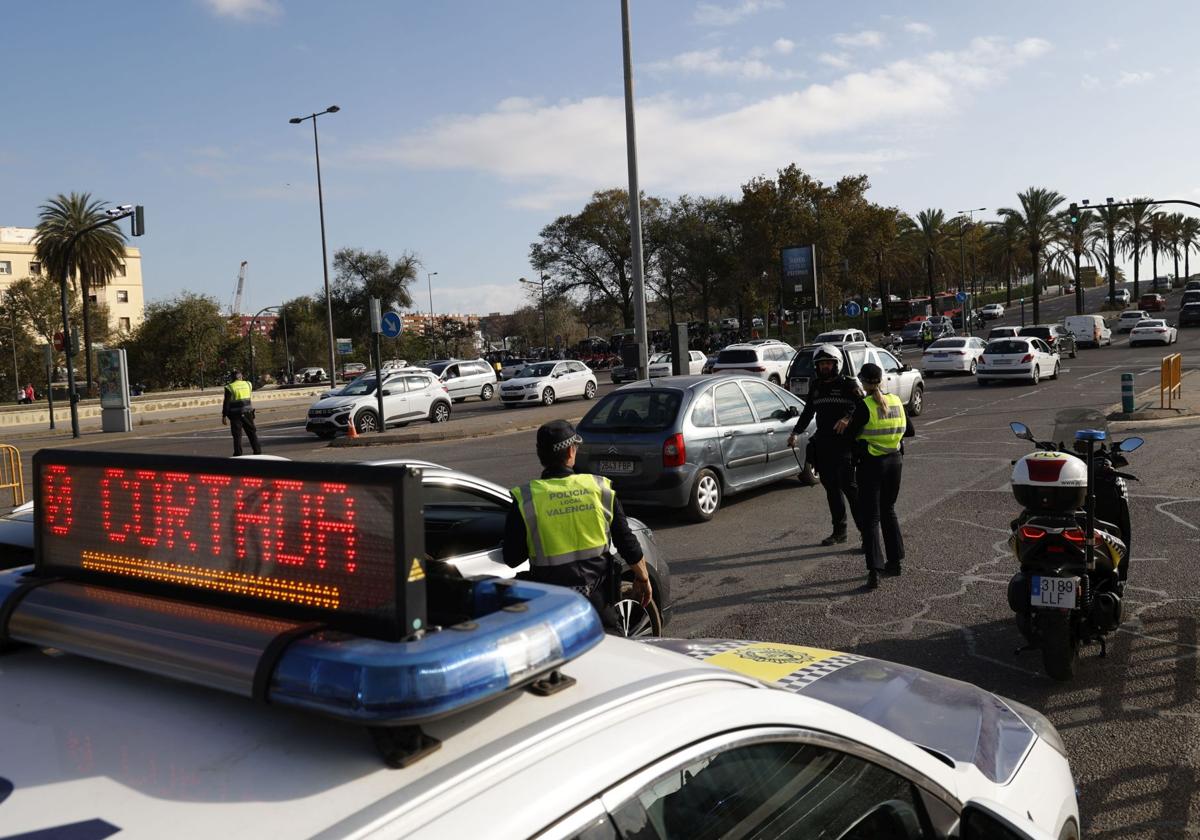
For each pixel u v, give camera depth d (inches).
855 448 291.6
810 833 65.3
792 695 71.1
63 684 61.1
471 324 3762.3
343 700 48.1
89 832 45.6
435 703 48.4
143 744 53.2
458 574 81.0
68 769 51.0
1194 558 298.5
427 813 46.8
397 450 792.9
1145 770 164.2
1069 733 180.1
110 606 61.8
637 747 55.1
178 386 2824.8
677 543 364.2
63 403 1780.3
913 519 382.0
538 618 56.6
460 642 51.3
